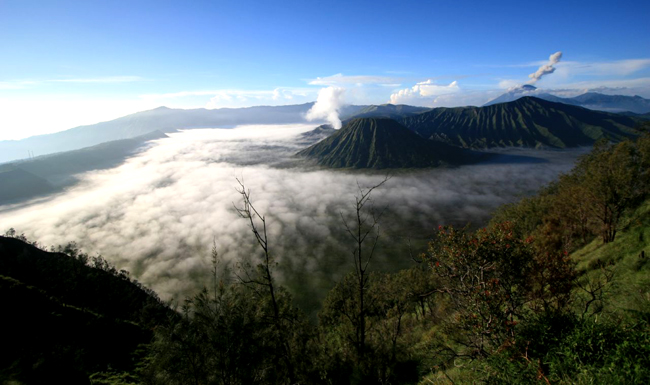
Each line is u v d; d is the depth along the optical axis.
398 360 14.50
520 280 8.09
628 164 26.20
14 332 39.22
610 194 23.92
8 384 32.09
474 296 7.67
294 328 14.63
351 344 16.00
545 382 5.50
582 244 28.38
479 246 7.91
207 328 10.54
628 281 12.21
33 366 34.62
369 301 21.14
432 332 16.31
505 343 6.87
